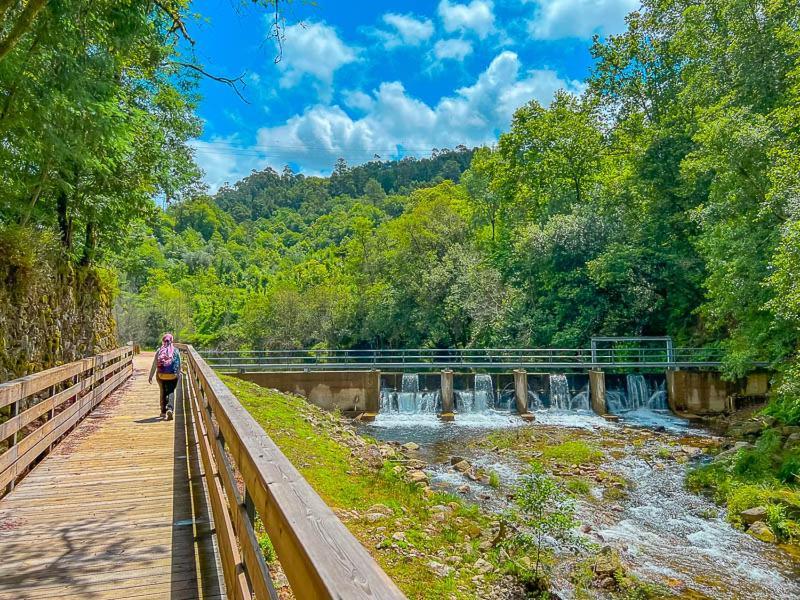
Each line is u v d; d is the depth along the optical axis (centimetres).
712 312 1534
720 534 797
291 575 118
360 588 87
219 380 439
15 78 674
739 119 1259
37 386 555
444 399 1909
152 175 1345
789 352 1264
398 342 3369
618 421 1725
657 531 809
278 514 133
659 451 1287
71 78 720
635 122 2588
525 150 3175
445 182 4988
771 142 1159
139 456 622
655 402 1919
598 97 2844
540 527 679
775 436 1133
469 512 793
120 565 337
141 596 297
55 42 693
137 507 448
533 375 2009
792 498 855
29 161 854
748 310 1313
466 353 2764
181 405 1034
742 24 1475
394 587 86
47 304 880
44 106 711
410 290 3086
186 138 1473
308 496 139
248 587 201
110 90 831
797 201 976
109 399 1092
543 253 2402
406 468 1050
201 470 545
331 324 3519
